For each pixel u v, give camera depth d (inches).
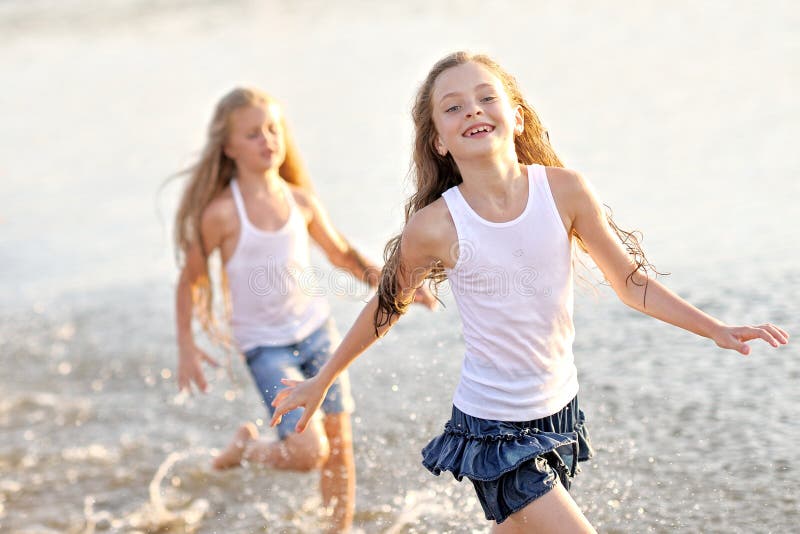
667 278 510.9
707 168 682.2
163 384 530.9
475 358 267.7
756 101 842.8
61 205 887.1
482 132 259.3
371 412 437.1
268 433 462.9
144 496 404.8
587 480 354.6
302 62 1353.3
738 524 317.4
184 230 402.0
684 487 342.3
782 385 398.6
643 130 804.6
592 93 957.2
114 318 630.5
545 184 262.2
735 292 481.4
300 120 1026.7
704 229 570.9
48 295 682.2
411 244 267.6
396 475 390.3
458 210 261.6
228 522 378.6
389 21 1568.7
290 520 375.2
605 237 263.6
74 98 1363.2
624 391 418.3
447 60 270.8
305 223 405.7
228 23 1818.4
